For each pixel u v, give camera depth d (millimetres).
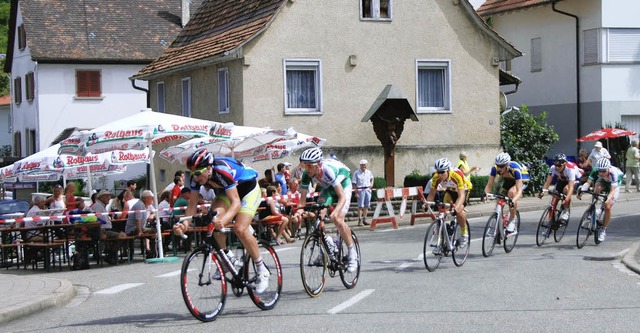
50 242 17656
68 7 51250
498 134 29750
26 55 51844
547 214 17297
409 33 28500
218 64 28484
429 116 28750
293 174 24156
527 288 12102
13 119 56531
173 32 51875
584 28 36438
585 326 9383
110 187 45000
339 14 27625
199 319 10023
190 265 9953
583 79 36625
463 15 29188
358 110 27875
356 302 11188
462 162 25656
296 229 21031
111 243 17906
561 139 37719
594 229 17312
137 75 34625
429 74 29094
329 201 11992
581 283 12508
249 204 10453
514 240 16500
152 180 18062
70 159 22641
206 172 10000
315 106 27562
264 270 10633
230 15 30609
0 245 18156
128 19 51812
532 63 39281
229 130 19078
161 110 35312
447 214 14477
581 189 17547
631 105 36062
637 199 28844
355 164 27766
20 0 50938
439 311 10422
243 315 10508
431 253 14000
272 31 26797
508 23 40656
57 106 49406
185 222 10281
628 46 36031
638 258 14734
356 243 12531
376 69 28109
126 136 17625
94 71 49812
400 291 12047
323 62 27453
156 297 12508
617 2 35781
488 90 29594
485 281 12820
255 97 26641
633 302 10867
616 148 35312
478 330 9234
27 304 11516
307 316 10273
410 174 28375
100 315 11125
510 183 16406
